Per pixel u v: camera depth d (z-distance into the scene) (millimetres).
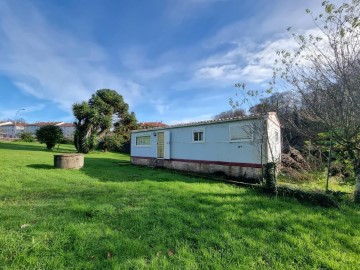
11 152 18781
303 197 6234
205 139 11844
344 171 8961
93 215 4695
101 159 19594
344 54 5430
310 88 6336
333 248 3516
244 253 3277
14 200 5707
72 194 6508
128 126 31000
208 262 3018
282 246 3510
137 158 17094
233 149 10453
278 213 5082
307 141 10164
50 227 3965
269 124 9703
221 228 4125
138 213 4879
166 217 4656
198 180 9688
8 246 3211
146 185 8102
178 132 13586
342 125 6004
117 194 6594
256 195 6809
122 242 3490
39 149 25047
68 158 11938
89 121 25203
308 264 3059
